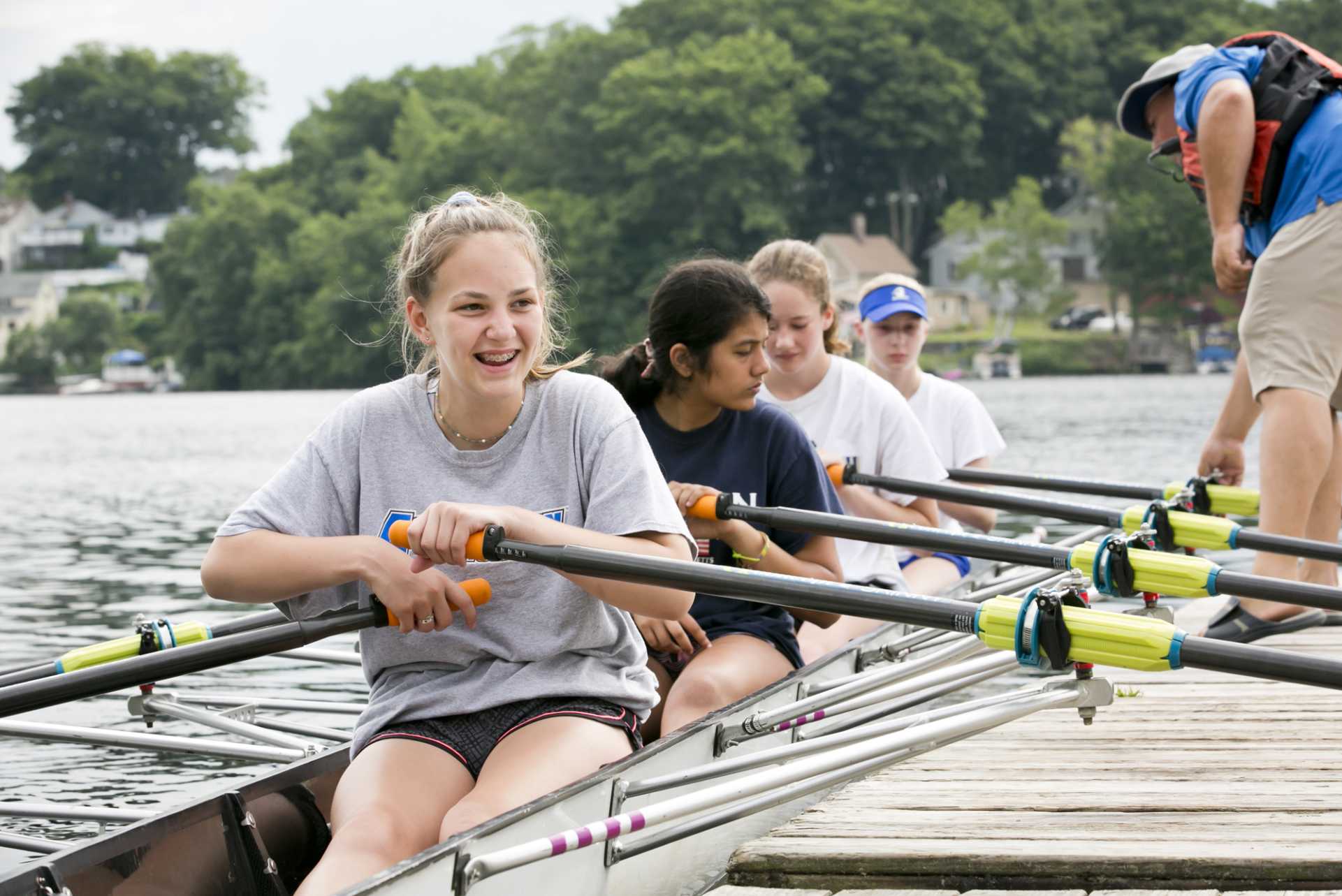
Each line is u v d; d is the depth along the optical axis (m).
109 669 8.08
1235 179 13.69
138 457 70.56
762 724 9.85
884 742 8.73
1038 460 51.56
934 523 15.44
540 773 7.88
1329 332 13.38
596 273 190.25
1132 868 8.34
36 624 22.72
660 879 8.84
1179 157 16.31
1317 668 7.20
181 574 28.78
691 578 8.07
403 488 8.88
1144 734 11.48
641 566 8.05
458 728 8.43
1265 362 13.64
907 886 8.63
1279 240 13.47
